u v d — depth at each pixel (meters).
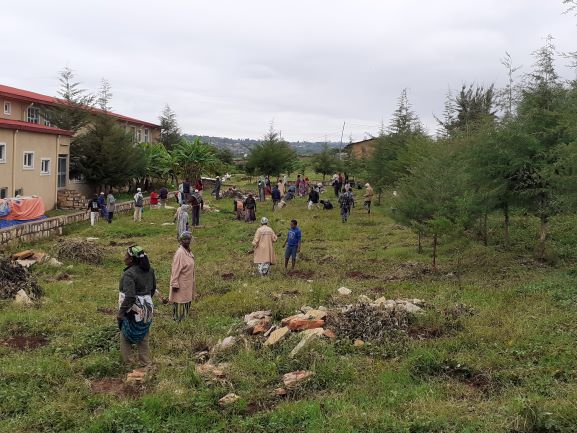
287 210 31.28
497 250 16.72
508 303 10.55
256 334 8.83
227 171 58.16
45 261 15.64
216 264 16.59
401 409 5.92
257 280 14.09
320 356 7.54
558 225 18.66
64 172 33.50
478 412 5.77
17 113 34.38
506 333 8.43
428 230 14.52
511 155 14.55
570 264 14.40
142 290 7.64
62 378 7.17
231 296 11.66
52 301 11.59
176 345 8.51
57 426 5.80
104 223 25.83
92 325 9.71
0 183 26.19
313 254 17.86
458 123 30.66
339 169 55.50
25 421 5.91
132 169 36.31
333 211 30.72
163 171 43.09
